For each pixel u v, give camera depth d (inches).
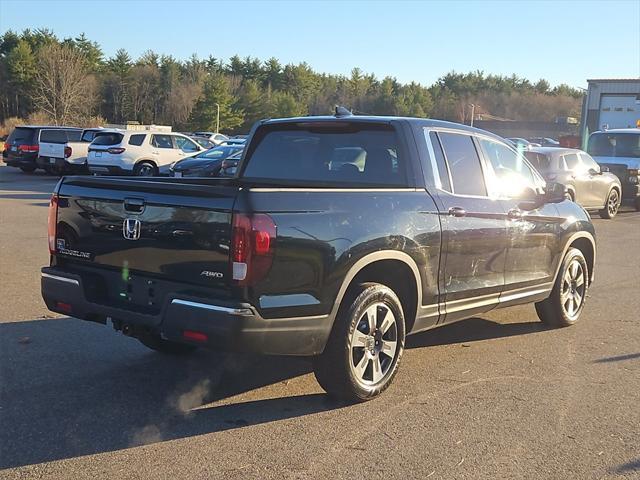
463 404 189.0
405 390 199.6
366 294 181.5
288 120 229.6
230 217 159.3
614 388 203.3
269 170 234.5
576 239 272.8
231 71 4911.4
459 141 222.1
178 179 222.7
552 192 250.7
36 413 176.4
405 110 4296.3
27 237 444.8
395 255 186.5
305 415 179.8
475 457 156.7
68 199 191.5
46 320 261.4
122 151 861.2
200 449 158.4
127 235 177.2
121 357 223.8
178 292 165.6
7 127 2918.3
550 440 166.4
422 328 205.5
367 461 153.9
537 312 274.5
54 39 3892.7
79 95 3174.2
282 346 166.9
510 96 4867.1
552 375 214.8
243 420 175.8
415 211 194.1
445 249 203.5
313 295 169.3
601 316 292.5
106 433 165.9
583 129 1491.1
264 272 159.8
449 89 4916.3
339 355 178.9
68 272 188.1
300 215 166.7
